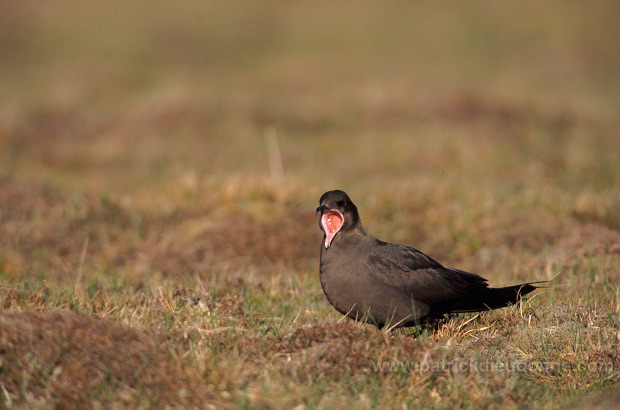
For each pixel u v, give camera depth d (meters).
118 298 8.87
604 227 12.87
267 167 19.41
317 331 7.45
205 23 30.17
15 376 6.18
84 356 6.46
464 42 40.09
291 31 40.38
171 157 21.08
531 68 35.84
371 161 20.27
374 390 6.47
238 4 25.47
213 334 7.53
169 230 13.48
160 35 36.03
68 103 26.97
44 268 11.75
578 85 33.09
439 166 19.69
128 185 17.48
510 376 7.04
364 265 7.92
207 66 32.84
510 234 12.97
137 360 6.56
